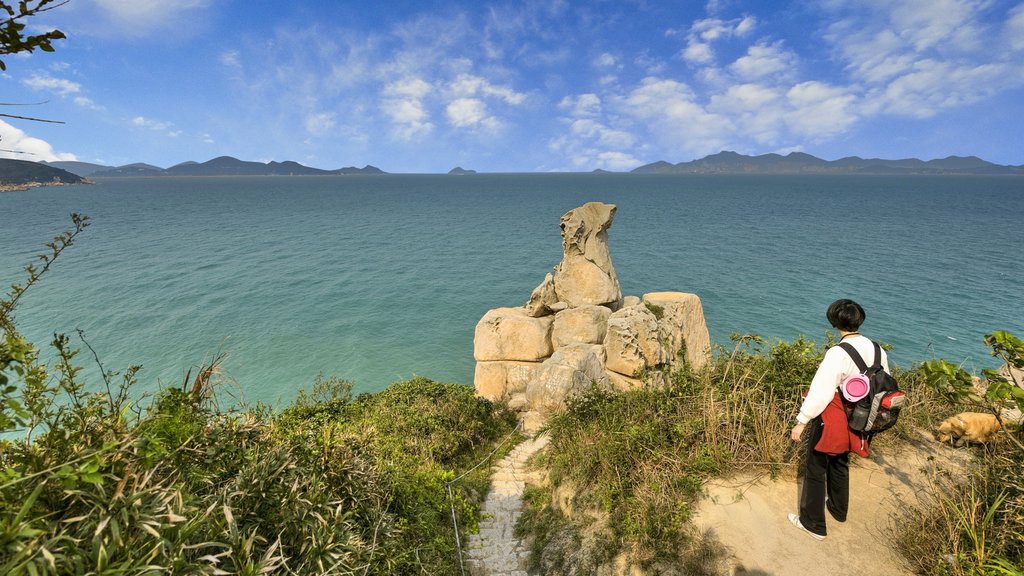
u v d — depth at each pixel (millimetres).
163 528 2506
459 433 10727
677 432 6090
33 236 73438
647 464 5715
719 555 4496
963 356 28094
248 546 2791
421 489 6527
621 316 15047
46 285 44000
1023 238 72250
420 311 39906
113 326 33750
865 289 42375
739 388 6586
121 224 94688
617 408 7402
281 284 47250
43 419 2945
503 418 13109
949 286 42875
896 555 4191
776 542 4492
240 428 4262
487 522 6992
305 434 4859
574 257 16750
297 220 106125
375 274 52406
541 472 8289
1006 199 168875
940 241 69562
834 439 4141
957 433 5488
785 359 6855
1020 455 4371
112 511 2426
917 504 4668
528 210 131125
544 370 13352
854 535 4430
